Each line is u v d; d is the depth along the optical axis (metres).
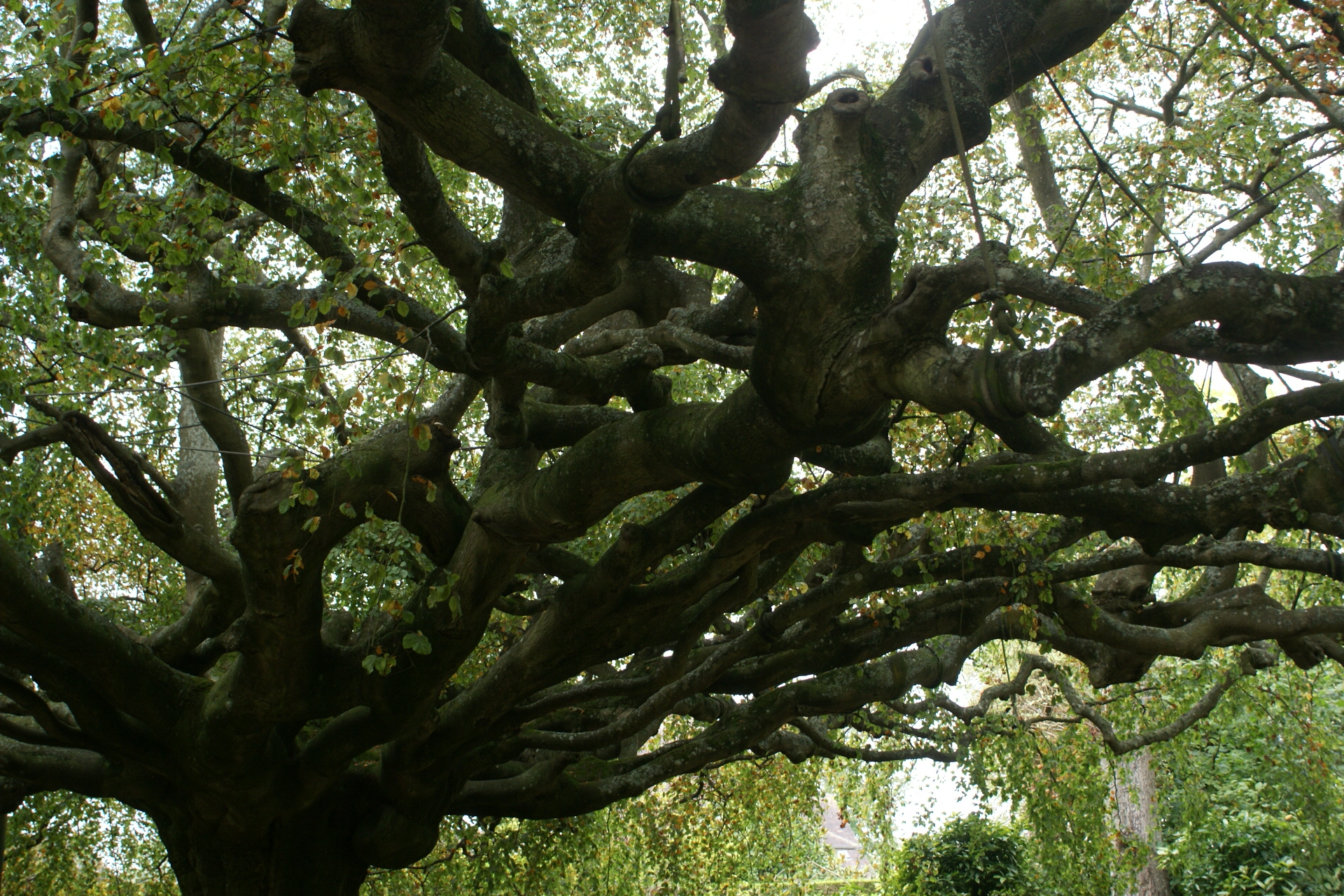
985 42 4.66
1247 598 7.51
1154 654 7.20
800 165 4.30
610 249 3.96
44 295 6.68
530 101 5.22
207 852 7.73
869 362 3.85
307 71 3.60
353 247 5.84
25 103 5.16
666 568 8.98
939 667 8.72
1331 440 4.49
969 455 7.27
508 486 5.53
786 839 15.73
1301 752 12.41
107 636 5.86
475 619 5.85
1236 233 7.21
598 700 9.21
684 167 3.47
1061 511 5.53
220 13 5.14
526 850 11.34
